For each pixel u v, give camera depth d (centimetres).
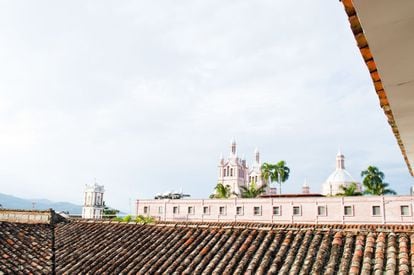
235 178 10119
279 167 6819
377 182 5881
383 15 219
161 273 1095
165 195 6494
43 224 1641
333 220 4834
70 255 1307
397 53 260
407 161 643
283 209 5188
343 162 8000
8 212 1709
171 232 1398
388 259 956
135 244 1340
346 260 993
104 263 1209
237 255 1122
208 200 5778
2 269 1126
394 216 4484
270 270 1011
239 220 5447
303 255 1066
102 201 9106
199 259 1148
